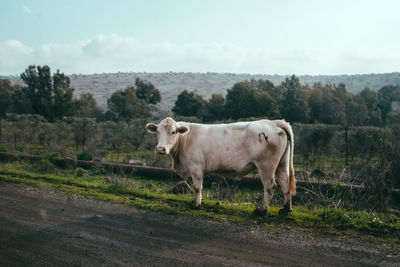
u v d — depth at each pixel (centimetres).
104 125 2323
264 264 422
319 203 713
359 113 3800
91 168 1102
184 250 463
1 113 4559
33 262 423
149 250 462
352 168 1016
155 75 15025
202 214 622
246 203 729
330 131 1655
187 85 12875
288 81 4144
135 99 4409
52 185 841
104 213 630
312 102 3706
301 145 1633
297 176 975
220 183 875
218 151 646
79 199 723
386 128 1480
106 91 11206
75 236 511
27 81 4512
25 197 729
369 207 684
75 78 14062
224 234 525
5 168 1045
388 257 447
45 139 2031
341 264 424
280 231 540
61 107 4338
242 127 642
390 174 744
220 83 13700
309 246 480
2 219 582
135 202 701
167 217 609
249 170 649
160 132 642
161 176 1010
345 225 565
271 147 614
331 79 14125
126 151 1803
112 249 464
